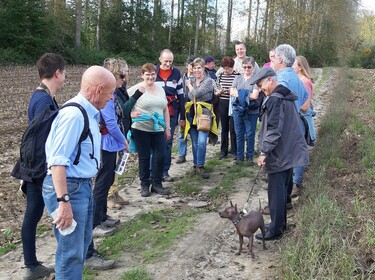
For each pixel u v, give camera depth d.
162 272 4.76
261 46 45.19
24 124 12.83
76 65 36.09
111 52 45.59
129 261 5.04
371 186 6.57
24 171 4.20
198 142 8.01
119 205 6.63
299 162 5.17
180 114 8.12
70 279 3.71
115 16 46.34
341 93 17.45
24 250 4.66
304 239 4.58
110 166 5.46
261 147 5.15
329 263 4.09
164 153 7.17
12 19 33.28
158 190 7.27
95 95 3.71
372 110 13.37
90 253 4.89
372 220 4.96
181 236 5.59
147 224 5.98
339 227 4.82
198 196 7.16
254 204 6.71
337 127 10.45
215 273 4.71
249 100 8.27
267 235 5.40
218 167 8.69
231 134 8.97
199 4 50.97
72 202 3.64
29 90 18.84
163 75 8.02
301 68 6.81
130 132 7.11
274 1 43.19
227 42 53.00
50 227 6.12
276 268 4.57
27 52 34.06
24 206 6.96
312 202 5.51
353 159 8.17
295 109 5.26
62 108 3.64
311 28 45.28
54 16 37.50
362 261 4.29
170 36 52.81
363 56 48.44
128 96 6.80
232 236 5.63
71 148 3.56
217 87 8.95
